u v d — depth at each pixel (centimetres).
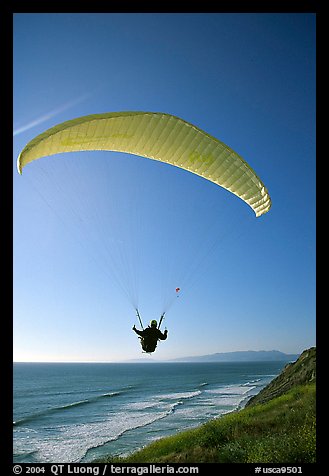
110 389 7994
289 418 1240
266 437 1033
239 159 822
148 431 3034
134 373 16225
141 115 744
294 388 2211
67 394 7025
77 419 3959
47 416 4250
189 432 1437
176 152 829
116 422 3638
